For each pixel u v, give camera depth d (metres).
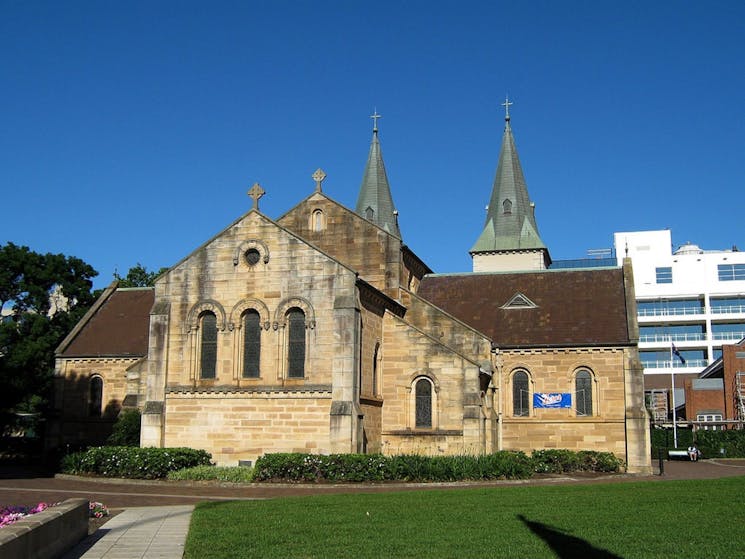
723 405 90.56
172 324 40.03
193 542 17.95
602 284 50.09
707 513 22.36
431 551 16.80
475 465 34.66
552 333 46.62
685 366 114.81
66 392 53.31
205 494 30.11
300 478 33.78
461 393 40.31
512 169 80.06
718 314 116.12
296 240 39.00
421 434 40.34
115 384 52.72
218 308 39.53
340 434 36.28
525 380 46.06
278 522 20.66
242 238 39.84
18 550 13.83
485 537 18.42
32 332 61.34
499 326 48.34
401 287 46.94
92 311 57.12
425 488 31.39
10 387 56.97
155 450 36.34
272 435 37.84
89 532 20.00
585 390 44.97
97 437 52.25
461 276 54.44
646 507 23.69
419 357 41.25
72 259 68.00
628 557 16.05
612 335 45.19
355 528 19.70
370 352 40.22
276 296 38.88
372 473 33.50
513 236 78.44
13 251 64.69
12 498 28.16
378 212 76.31
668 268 119.75
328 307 38.03
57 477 36.91
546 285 51.47
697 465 56.81
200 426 38.84
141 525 21.16
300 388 37.72
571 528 19.69
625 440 43.34
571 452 40.97
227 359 39.03
